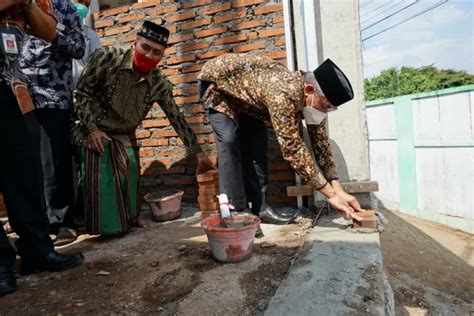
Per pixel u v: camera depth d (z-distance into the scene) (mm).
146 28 2650
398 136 7809
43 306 1780
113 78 2754
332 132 2936
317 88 2096
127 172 2873
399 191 7910
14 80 1916
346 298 1588
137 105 2936
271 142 3324
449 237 6109
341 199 2432
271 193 3352
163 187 3814
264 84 2234
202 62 3572
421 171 7363
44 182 2752
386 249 5047
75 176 3127
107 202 2748
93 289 1930
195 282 1932
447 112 6656
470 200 6332
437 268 4660
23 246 2141
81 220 3166
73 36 2578
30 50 2654
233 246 2115
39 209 2162
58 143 2779
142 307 1729
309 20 2875
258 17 3348
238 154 2576
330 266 1908
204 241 2596
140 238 2764
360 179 2924
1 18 1871
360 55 2865
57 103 2762
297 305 1552
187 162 3709
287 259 2180
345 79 2070
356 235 2332
